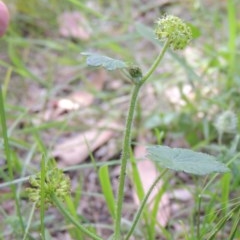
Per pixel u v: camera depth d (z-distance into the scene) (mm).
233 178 251
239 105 317
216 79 359
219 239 229
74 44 417
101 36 426
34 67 407
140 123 325
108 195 209
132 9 471
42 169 150
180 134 311
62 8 457
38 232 237
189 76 313
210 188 258
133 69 152
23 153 312
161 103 344
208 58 373
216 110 322
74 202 248
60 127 330
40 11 453
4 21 170
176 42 152
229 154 248
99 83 383
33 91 376
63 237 249
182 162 151
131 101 153
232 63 335
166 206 257
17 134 326
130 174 265
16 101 367
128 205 267
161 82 358
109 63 148
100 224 254
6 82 340
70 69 399
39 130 320
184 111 320
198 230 189
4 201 271
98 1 472
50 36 441
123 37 389
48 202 154
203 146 283
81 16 444
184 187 255
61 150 312
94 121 343
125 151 155
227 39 395
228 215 177
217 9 428
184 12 447
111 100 358
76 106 356
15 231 220
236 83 329
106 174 207
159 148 155
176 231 243
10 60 406
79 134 329
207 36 408
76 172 300
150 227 219
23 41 396
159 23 153
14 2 445
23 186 275
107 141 320
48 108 355
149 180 275
